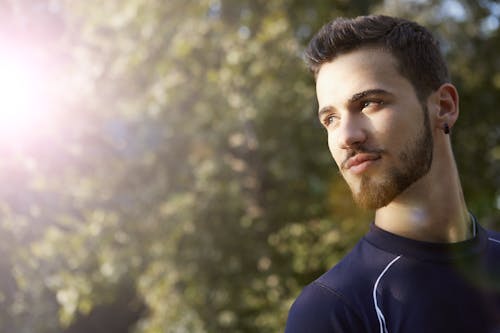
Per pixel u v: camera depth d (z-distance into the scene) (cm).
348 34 101
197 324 471
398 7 538
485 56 552
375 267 101
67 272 465
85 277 477
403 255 101
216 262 477
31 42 415
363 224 471
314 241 502
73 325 715
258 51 464
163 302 484
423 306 97
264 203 499
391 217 105
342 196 480
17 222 390
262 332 460
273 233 496
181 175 486
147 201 493
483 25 555
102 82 503
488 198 577
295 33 501
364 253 104
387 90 98
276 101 466
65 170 472
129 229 482
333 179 481
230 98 471
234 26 497
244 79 475
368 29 101
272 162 467
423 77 102
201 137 478
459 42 538
